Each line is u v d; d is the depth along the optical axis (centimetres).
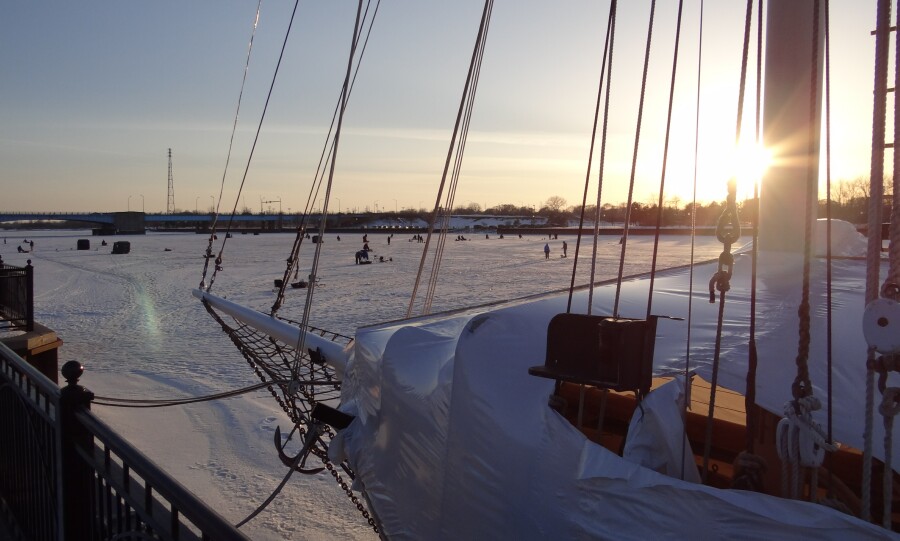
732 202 243
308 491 713
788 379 260
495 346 292
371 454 357
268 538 620
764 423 273
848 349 274
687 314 347
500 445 266
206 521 183
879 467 248
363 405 380
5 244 8150
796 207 464
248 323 633
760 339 295
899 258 188
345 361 477
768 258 462
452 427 286
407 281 3059
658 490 214
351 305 2211
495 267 3953
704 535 205
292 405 523
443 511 294
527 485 254
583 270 3575
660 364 282
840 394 250
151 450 817
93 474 308
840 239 495
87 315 2048
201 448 824
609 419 302
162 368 1262
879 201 197
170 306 2253
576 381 237
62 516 319
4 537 434
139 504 245
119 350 1459
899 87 196
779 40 456
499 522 264
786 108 455
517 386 276
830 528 185
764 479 239
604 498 228
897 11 201
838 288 371
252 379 1152
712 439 292
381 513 348
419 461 313
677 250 5025
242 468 766
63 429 317
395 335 344
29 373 368
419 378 319
